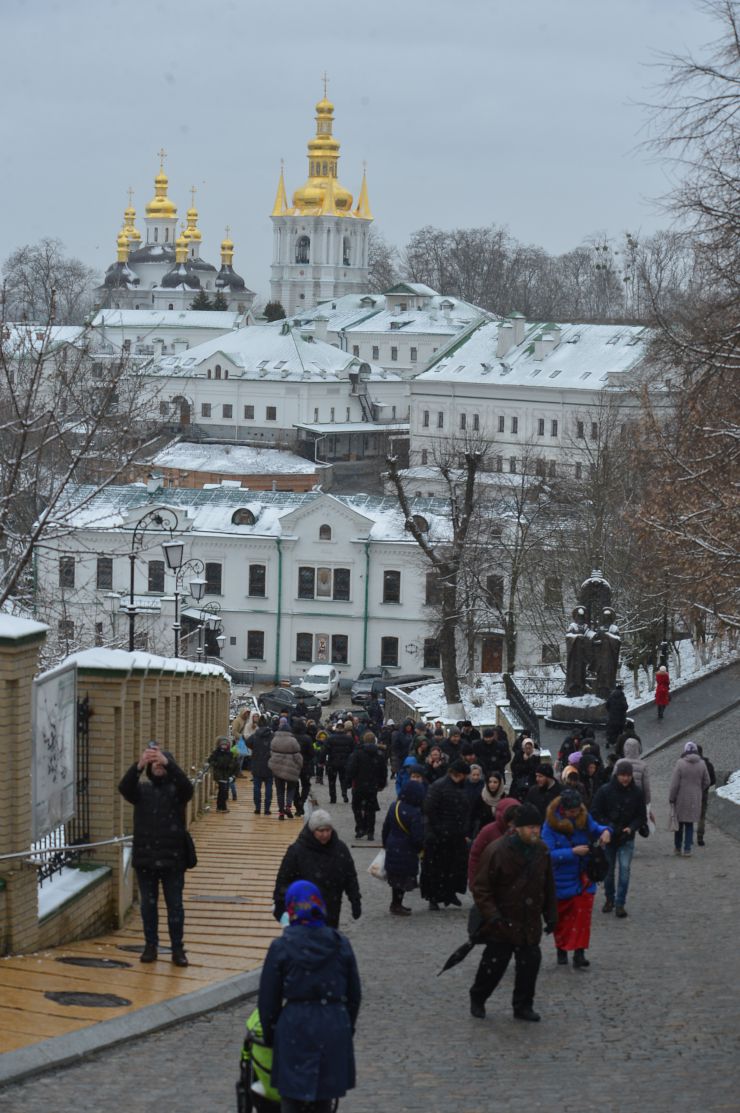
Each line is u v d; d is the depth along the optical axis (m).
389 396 163.38
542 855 13.12
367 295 195.12
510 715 44.94
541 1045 12.32
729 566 28.25
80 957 14.31
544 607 61.75
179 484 128.88
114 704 16.14
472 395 140.75
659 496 29.03
